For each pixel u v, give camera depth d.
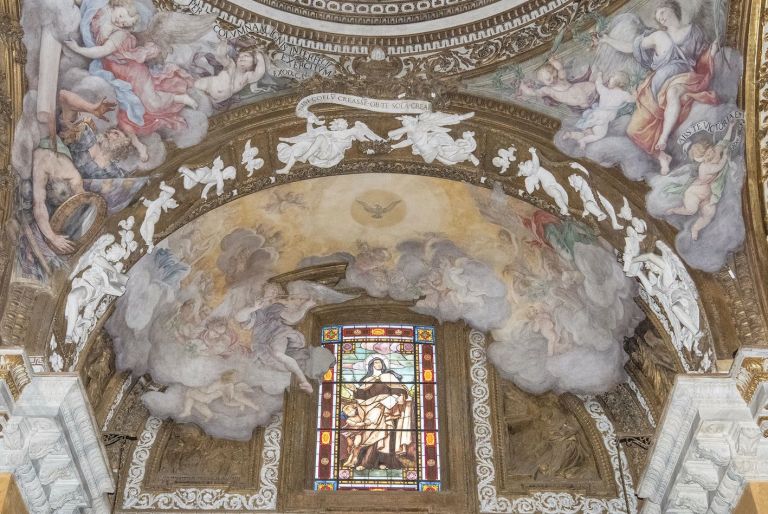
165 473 13.24
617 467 13.25
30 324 10.71
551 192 12.67
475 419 13.69
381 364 14.34
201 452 13.50
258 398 13.73
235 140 12.34
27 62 10.87
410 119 12.55
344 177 13.16
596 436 13.52
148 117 11.80
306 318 14.41
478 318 14.07
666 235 11.77
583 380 13.51
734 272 11.30
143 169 11.88
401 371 14.29
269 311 14.07
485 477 13.19
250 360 13.83
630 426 13.41
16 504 10.34
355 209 13.59
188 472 13.28
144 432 13.56
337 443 13.65
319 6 12.03
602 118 12.09
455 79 12.32
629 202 12.05
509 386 13.99
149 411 13.56
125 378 13.12
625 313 12.70
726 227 11.44
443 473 13.37
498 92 12.34
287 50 12.11
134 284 12.53
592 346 13.34
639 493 11.84
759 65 11.20
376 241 13.97
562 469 13.31
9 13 10.59
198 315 13.66
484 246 13.77
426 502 12.95
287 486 13.10
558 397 13.86
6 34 10.59
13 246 10.73
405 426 13.80
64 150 11.34
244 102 12.21
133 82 11.66
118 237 11.98
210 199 12.77
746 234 11.32
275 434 13.62
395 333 14.63
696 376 10.64
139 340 13.03
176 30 11.68
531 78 12.23
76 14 11.07
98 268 11.78
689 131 11.71
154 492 13.02
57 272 11.19
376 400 14.02
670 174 11.82
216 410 13.60
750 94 11.30
